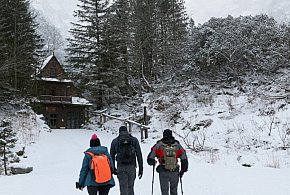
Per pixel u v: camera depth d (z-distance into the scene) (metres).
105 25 36.59
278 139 17.77
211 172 12.05
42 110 37.84
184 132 23.09
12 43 31.23
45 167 14.45
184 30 40.03
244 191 8.70
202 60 28.20
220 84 28.44
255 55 26.72
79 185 6.43
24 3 35.28
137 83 34.94
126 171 7.14
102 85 35.84
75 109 39.91
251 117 21.45
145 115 26.30
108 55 36.66
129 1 34.88
